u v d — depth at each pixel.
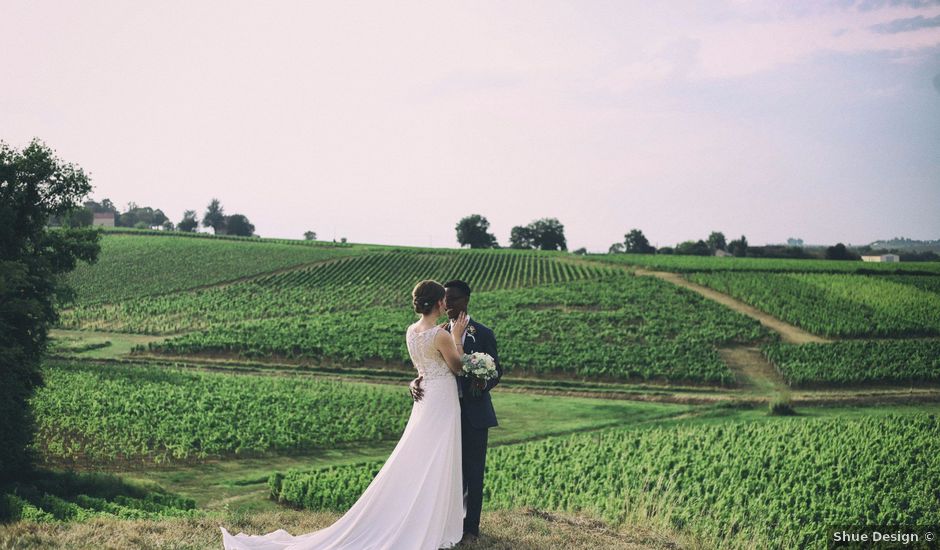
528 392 45.84
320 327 64.12
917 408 40.22
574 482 23.27
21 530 6.91
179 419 33.44
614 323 64.56
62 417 32.12
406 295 85.06
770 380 48.19
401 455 6.58
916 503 19.02
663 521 13.27
